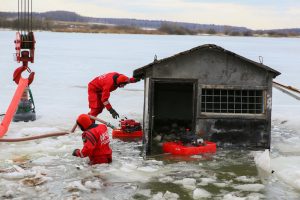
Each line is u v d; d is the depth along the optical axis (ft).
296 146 27.84
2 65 84.07
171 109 33.63
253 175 21.52
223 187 19.72
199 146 25.21
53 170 21.65
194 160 23.93
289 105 44.83
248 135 26.14
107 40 257.75
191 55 25.35
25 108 33.30
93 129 22.12
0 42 180.24
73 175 20.93
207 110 26.45
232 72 25.70
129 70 79.97
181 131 30.63
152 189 19.34
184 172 21.79
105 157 22.65
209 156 24.71
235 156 24.77
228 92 26.27
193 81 25.54
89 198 18.08
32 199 17.92
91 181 20.06
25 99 33.53
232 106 26.53
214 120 25.96
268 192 19.15
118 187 19.47
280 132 32.14
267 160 22.65
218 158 24.32
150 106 24.77
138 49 155.33
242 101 26.48
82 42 215.72
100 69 81.20
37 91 51.26
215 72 25.61
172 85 33.40
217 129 26.03
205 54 25.46
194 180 20.35
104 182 20.08
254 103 26.48
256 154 24.63
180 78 25.36
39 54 119.14
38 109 38.73
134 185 19.75
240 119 26.02
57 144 26.94
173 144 25.68
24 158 23.84
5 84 56.18
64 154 24.67
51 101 43.96
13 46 151.53
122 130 29.22
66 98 46.32
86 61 99.09
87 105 41.86
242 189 19.49
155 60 24.80
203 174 21.54
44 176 20.62
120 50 147.95
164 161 23.68
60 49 147.23
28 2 33.37
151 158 24.22
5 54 112.37
